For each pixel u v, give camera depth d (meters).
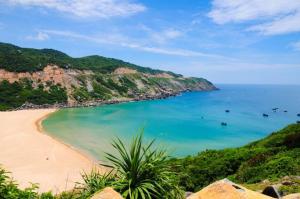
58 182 37.81
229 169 25.73
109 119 99.44
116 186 7.59
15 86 126.81
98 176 8.73
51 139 63.53
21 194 7.34
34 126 79.69
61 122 89.38
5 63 135.38
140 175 7.79
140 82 192.88
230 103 183.75
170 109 136.00
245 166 25.62
